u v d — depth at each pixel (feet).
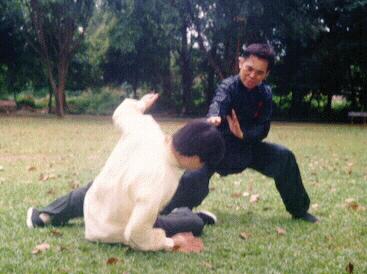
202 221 14.17
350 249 13.57
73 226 14.78
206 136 11.62
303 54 108.78
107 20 105.81
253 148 16.17
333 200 20.06
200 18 97.86
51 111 113.91
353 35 104.94
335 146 45.39
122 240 12.86
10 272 11.28
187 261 12.12
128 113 13.41
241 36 97.40
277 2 93.97
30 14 90.63
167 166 11.85
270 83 112.37
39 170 26.71
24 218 15.70
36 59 108.37
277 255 12.93
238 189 22.07
